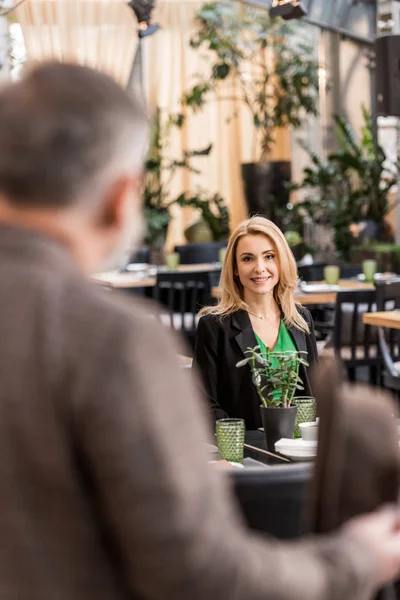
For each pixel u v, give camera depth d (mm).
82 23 13555
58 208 1205
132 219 1274
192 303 8484
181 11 14203
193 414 1166
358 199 12672
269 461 3236
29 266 1188
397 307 6449
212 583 1129
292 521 2055
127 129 1221
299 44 13219
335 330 7078
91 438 1120
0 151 1191
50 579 1146
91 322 1148
